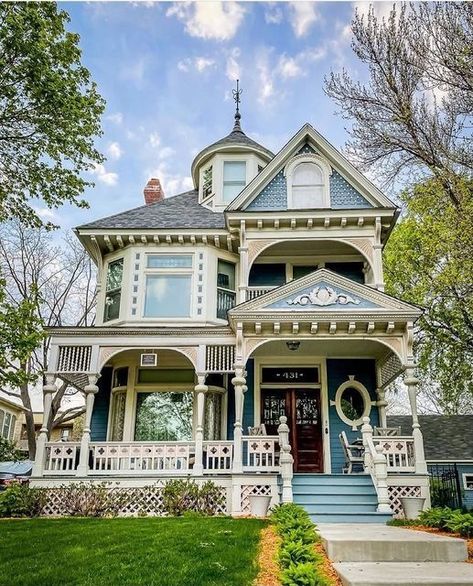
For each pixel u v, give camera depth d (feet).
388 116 38.58
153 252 51.93
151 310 49.96
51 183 41.37
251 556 20.70
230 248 53.21
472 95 35.29
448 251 40.96
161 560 20.08
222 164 60.18
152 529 27.25
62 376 49.65
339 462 46.75
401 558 20.92
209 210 58.18
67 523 30.94
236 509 37.96
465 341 59.21
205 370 44.14
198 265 51.29
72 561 20.40
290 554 18.24
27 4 36.35
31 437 78.69
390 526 30.76
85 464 41.45
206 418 48.55
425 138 37.86
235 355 43.37
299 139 53.67
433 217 46.50
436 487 48.57
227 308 51.62
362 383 49.21
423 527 29.73
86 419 43.04
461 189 36.14
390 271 66.85
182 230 51.47
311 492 38.11
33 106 38.58
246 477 38.83
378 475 36.65
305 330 42.91
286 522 25.76
